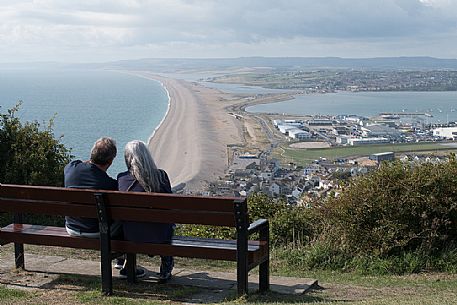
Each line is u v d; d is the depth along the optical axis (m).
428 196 8.48
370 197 8.72
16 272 7.07
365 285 7.32
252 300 5.92
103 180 6.50
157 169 6.43
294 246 9.35
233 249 5.88
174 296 6.21
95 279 6.82
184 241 6.28
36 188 6.35
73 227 6.44
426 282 7.52
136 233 6.14
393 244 8.45
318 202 10.31
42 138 12.64
